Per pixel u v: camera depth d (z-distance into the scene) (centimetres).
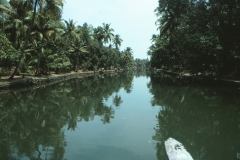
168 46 4212
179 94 1694
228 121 897
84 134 730
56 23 2548
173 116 985
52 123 870
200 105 1232
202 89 1930
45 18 2419
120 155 563
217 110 1098
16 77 2227
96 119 933
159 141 667
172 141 571
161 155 565
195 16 2242
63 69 3762
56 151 587
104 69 6488
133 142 656
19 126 827
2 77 2100
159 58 4494
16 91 1723
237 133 748
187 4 2361
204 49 2058
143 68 17550
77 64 4616
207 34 2123
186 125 842
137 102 1359
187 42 2283
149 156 557
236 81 1841
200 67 2317
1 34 2003
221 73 2314
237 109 1114
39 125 841
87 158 543
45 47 3062
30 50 2558
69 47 4400
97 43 5653
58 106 1209
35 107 1171
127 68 11362
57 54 3306
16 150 599
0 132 753
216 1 2047
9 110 1090
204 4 2208
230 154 578
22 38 2550
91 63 5262
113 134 731
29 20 2325
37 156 558
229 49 2078
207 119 928
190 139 688
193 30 2398
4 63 2053
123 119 934
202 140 680
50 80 2680
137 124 855
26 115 996
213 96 1525
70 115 1008
